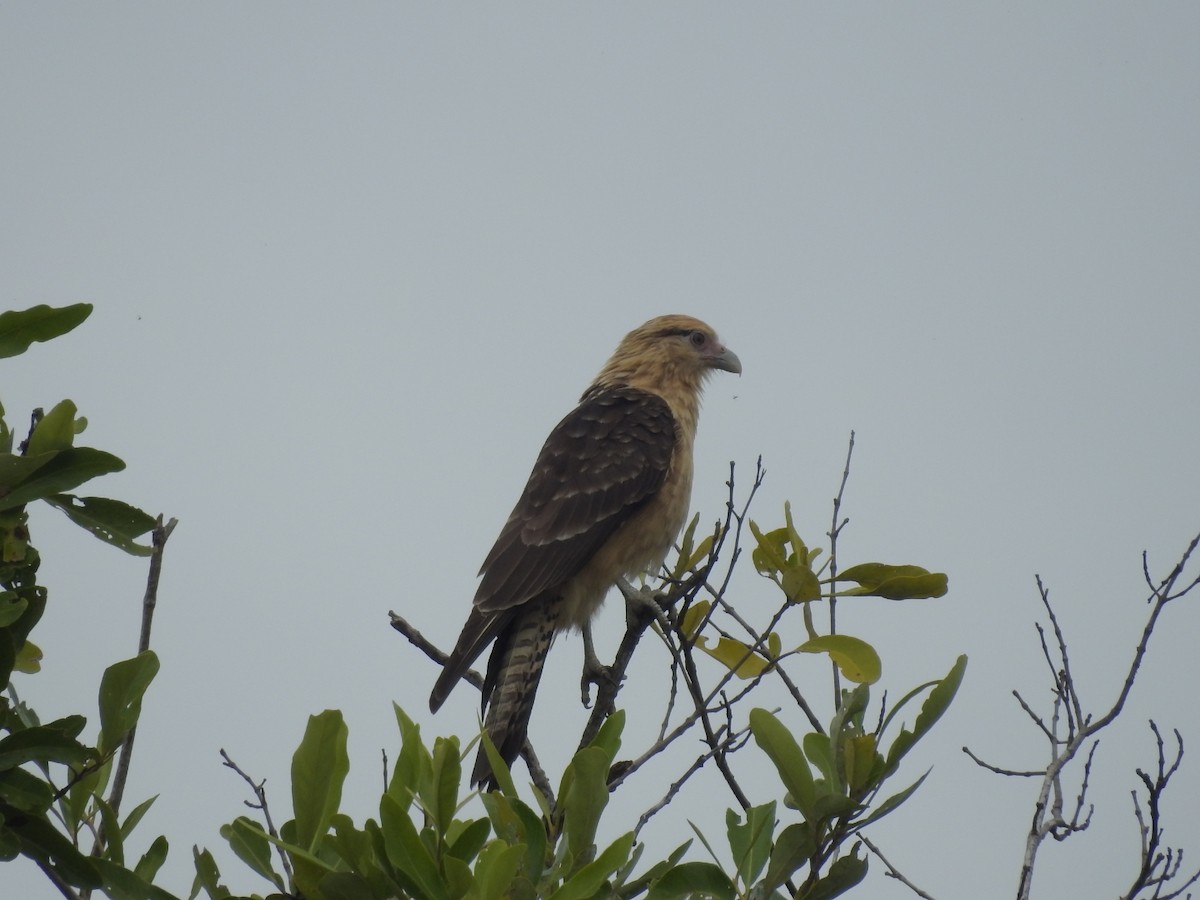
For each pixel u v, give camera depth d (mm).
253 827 7520
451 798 7680
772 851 8453
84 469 9000
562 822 8703
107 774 9438
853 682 11008
